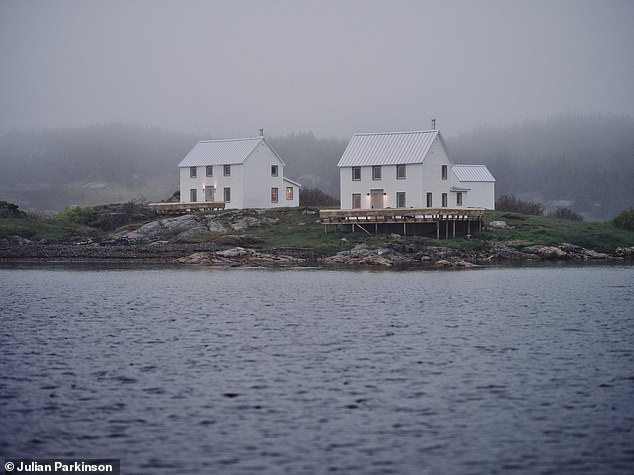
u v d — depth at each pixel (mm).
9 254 90062
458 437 26438
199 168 116250
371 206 98938
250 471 23984
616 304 54594
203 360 36750
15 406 29656
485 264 84500
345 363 36062
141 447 25781
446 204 100812
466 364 35750
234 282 69312
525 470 23891
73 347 39844
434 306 53906
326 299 57688
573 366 35312
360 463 24469
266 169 115438
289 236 94250
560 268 80312
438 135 99000
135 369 35062
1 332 44125
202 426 27578
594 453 25078
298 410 29203
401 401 30156
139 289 64375
